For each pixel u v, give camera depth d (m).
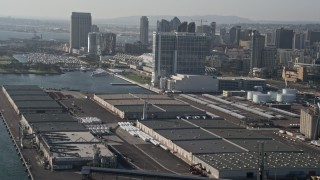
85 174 186.00
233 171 193.00
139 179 183.50
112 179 185.75
